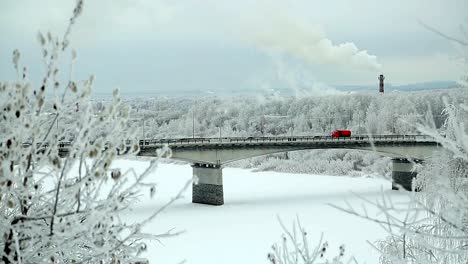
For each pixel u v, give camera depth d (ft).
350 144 253.65
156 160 13.97
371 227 147.84
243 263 116.88
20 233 14.43
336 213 182.60
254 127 504.43
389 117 335.88
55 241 13.84
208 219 182.19
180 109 603.67
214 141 228.43
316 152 367.45
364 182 282.36
